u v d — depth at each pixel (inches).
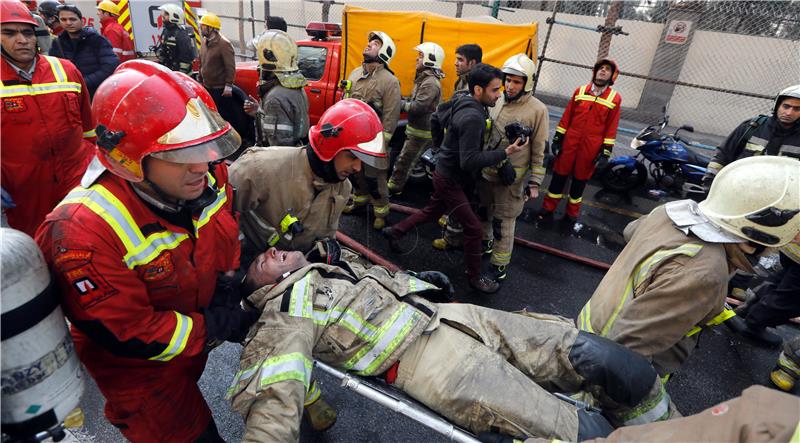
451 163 122.6
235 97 213.9
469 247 133.6
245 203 78.4
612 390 62.3
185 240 53.4
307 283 67.2
